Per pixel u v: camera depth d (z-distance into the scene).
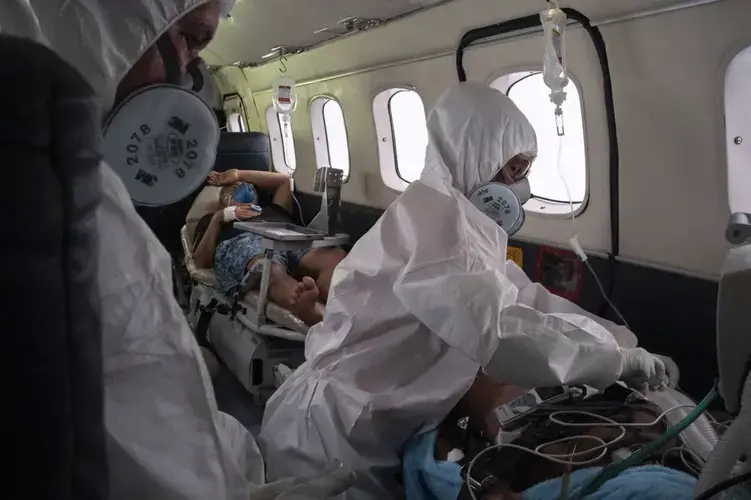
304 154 4.95
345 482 1.25
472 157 1.90
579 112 2.38
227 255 3.70
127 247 0.70
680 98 1.89
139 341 0.71
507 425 1.67
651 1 1.82
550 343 1.45
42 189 0.49
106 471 0.56
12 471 0.50
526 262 2.72
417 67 3.08
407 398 1.72
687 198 1.99
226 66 5.51
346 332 1.83
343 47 3.61
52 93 0.49
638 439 1.53
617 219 2.25
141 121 0.73
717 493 0.76
